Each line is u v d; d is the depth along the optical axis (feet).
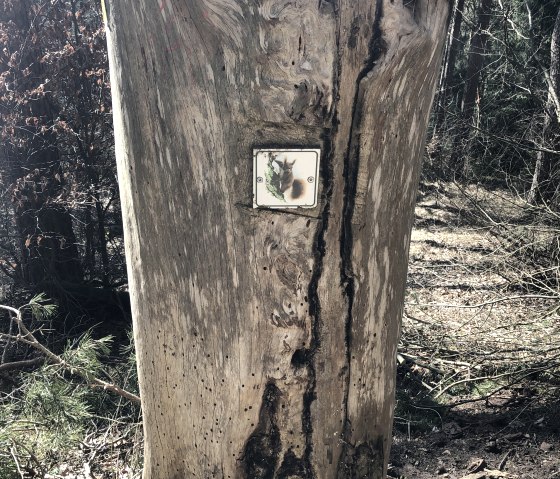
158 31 4.41
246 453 5.22
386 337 5.33
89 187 16.93
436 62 4.85
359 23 4.24
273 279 4.73
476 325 16.96
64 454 9.66
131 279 5.56
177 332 5.16
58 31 16.35
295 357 4.99
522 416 12.10
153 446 5.87
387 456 5.81
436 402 12.62
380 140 4.63
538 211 18.06
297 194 4.55
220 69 4.29
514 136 21.02
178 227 4.83
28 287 17.01
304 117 4.37
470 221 20.30
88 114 16.65
